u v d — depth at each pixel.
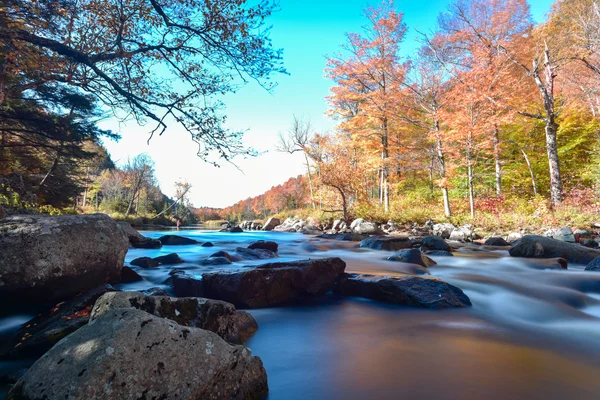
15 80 11.13
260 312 4.56
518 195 22.97
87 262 4.43
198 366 1.96
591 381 2.69
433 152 22.02
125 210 45.81
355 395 2.39
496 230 16.58
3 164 15.27
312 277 5.44
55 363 1.77
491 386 2.56
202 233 23.58
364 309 4.77
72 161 23.11
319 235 19.05
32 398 1.63
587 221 14.35
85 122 16.08
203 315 3.21
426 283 5.21
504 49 18.69
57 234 4.24
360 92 24.53
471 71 16.94
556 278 6.63
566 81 20.52
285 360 3.04
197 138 8.12
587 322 4.46
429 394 2.42
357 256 9.98
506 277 6.86
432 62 20.50
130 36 7.71
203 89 7.99
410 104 21.92
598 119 19.88
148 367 1.79
